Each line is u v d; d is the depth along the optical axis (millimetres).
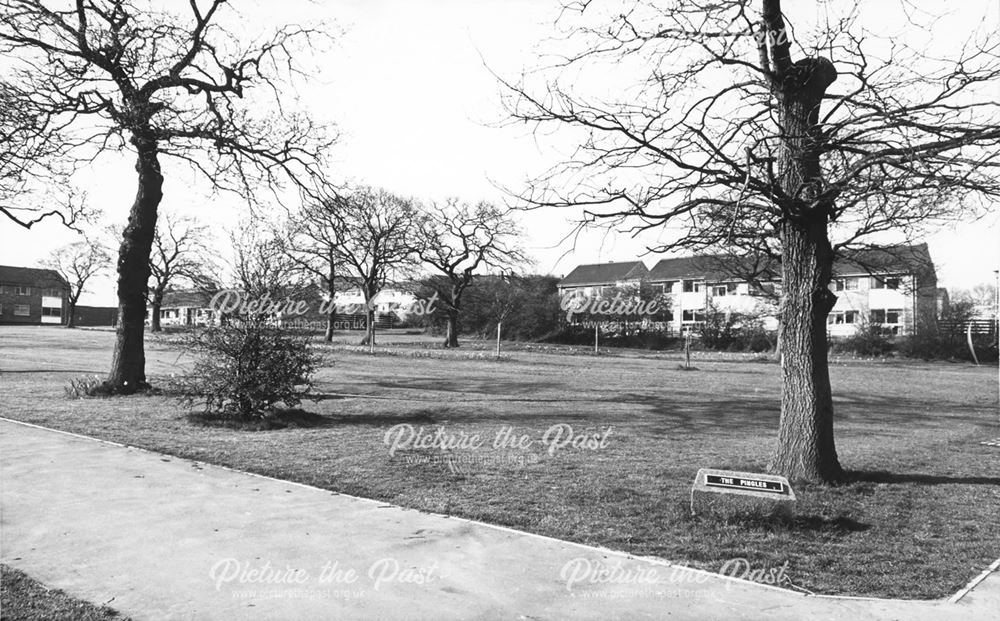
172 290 63938
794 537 6348
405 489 7938
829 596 4961
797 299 8758
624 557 5676
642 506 7301
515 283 56688
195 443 10727
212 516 6668
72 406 14953
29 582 4855
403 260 52531
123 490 7617
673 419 16266
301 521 6566
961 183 6375
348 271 52031
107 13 15883
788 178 8484
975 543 6434
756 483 6891
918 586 5223
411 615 4473
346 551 5707
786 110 8438
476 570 5312
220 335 13266
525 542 6027
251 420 13297
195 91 18531
